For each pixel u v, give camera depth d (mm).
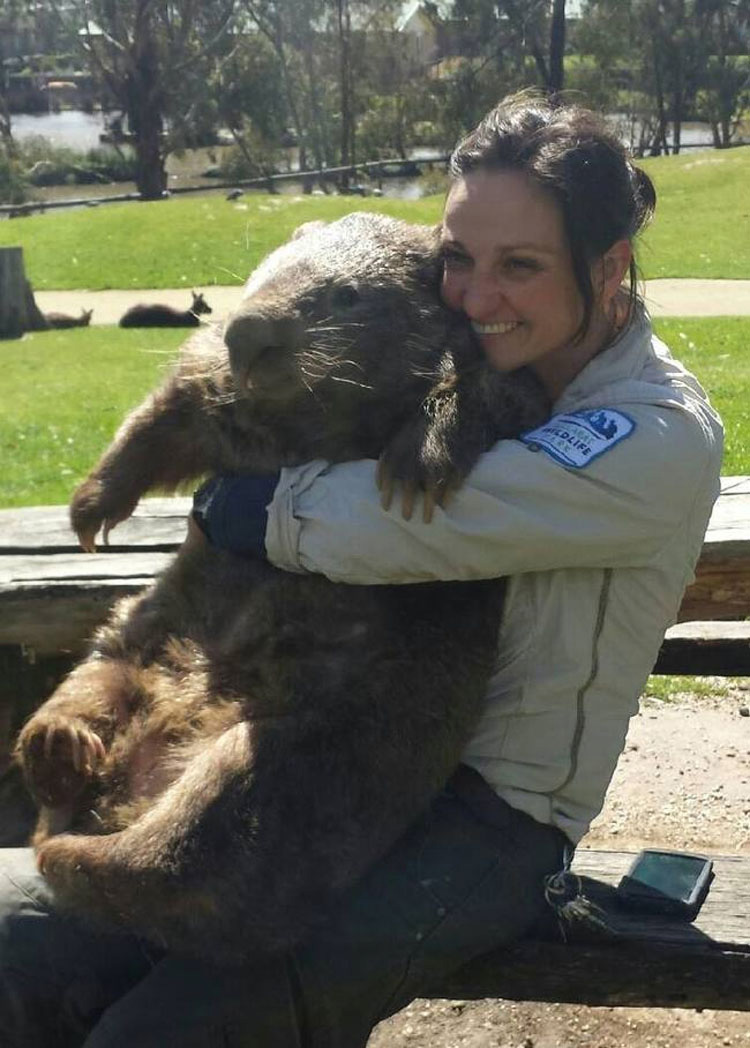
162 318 19703
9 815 3861
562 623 2594
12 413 12641
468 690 2609
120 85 46594
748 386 11930
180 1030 2418
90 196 48062
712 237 24734
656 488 2490
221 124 50250
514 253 2521
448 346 2775
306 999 2471
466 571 2525
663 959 2652
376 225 2918
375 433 2816
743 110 51531
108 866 2434
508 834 2598
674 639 4031
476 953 2572
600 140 2520
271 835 2445
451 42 48844
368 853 2502
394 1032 3660
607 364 2617
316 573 2701
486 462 2490
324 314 2719
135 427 3133
